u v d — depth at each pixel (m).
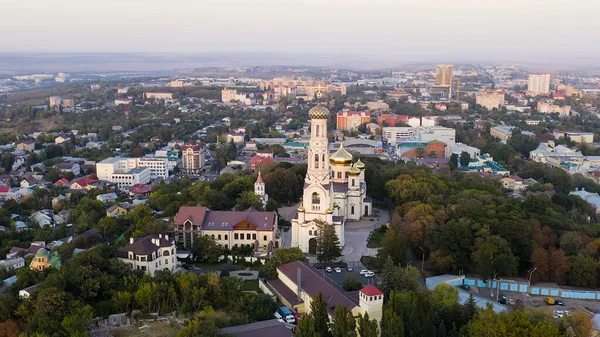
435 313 194.75
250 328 190.75
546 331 171.88
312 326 173.62
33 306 199.50
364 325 172.88
